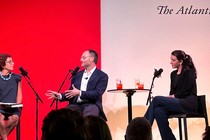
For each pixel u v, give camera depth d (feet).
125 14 17.87
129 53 17.70
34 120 17.08
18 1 17.69
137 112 17.51
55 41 17.57
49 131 5.15
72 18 17.76
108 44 17.72
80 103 14.53
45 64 17.40
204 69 17.78
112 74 17.58
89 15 17.84
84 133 5.33
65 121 5.20
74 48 17.61
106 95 17.49
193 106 13.84
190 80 14.21
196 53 17.85
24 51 17.40
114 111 17.49
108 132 6.13
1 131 13.66
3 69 14.71
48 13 17.71
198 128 17.47
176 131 17.39
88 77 14.93
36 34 17.54
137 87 16.66
